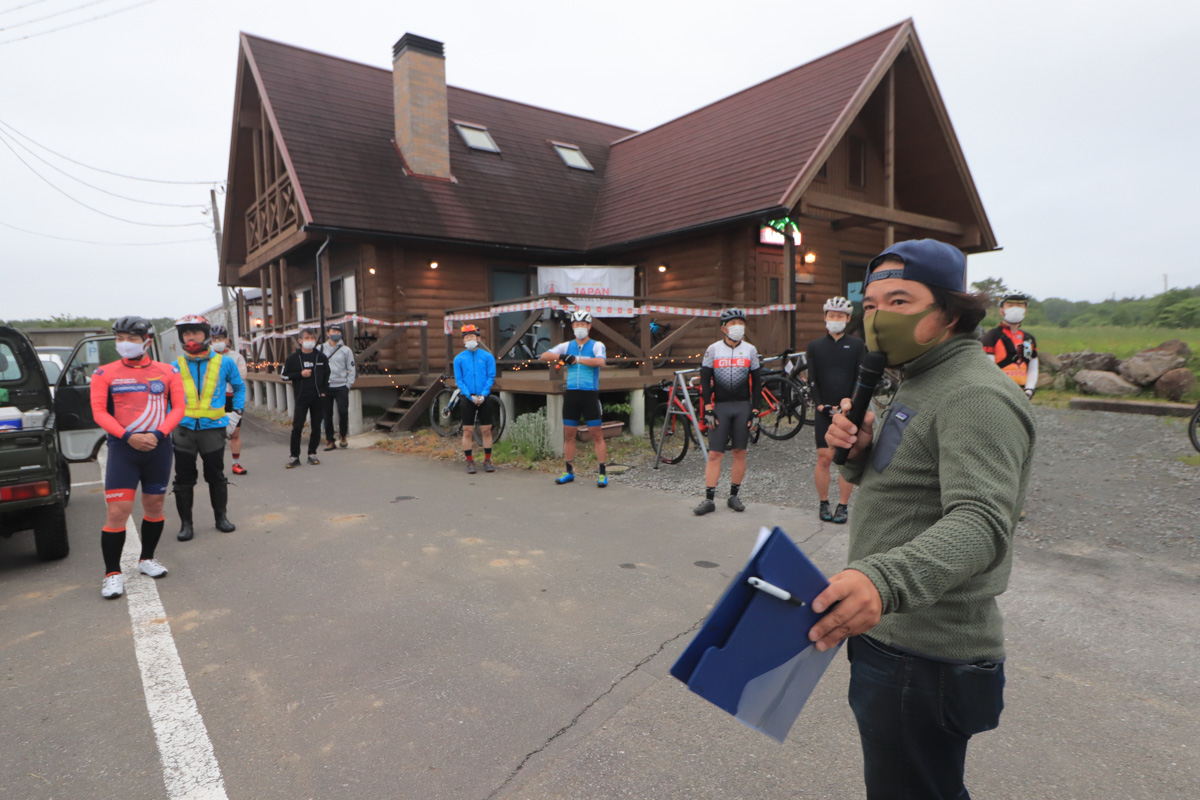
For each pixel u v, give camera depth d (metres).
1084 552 4.39
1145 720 2.58
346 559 4.70
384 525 5.57
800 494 6.27
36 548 4.73
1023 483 1.31
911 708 1.32
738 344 5.73
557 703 2.80
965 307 1.31
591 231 14.62
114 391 4.12
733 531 5.20
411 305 13.09
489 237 13.12
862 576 1.12
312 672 3.09
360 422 11.33
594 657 3.19
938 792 1.36
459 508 6.10
